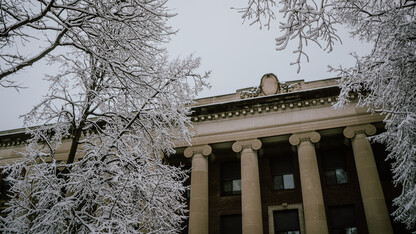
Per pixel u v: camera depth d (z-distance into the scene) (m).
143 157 12.17
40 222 9.78
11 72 9.48
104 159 11.81
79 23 10.20
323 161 23.67
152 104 12.10
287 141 24.33
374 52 12.22
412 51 11.70
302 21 8.02
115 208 10.84
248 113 25.02
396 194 20.92
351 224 20.98
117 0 10.09
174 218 13.62
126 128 12.39
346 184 22.22
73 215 10.23
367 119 22.09
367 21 12.11
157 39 11.13
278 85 25.44
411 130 12.42
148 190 11.99
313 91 23.69
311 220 19.77
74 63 12.89
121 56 12.45
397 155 14.41
